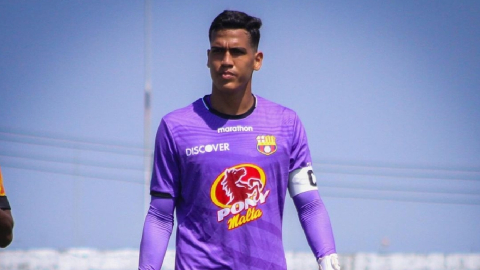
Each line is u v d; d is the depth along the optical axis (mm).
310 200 13352
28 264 40469
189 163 12898
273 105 13430
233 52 12875
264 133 13086
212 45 12953
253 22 13039
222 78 12852
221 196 12859
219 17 13000
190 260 12977
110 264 41562
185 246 13055
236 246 12875
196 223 13008
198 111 13156
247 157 12906
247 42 12930
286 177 13234
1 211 13328
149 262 13062
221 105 13102
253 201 12898
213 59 12961
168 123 13055
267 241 12961
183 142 12930
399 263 42562
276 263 13039
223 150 12883
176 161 13039
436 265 42875
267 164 12961
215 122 13055
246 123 13102
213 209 12875
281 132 13188
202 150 12875
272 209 13039
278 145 13078
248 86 13125
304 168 13430
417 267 42875
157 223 13203
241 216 12859
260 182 12914
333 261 13023
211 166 12836
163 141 13039
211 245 12914
